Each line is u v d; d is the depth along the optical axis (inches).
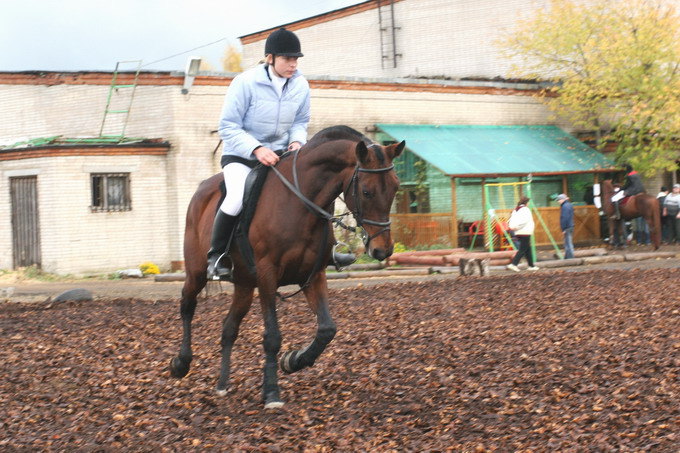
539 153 1097.4
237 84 284.0
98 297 647.8
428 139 1048.8
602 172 1130.7
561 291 593.6
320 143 272.7
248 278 295.3
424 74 1380.4
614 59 1109.7
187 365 320.2
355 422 271.0
